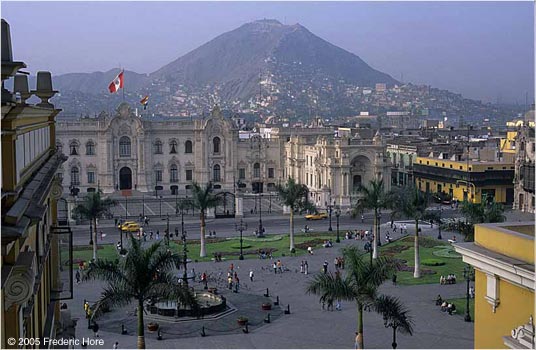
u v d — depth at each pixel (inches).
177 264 1763.0
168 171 6245.1
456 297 2839.6
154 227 4768.7
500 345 839.1
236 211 5251.0
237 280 3061.0
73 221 4862.2
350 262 1803.6
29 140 824.9
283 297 2891.2
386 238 4170.8
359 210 3506.4
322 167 5684.1
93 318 1672.0
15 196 613.0
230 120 6412.4
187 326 2470.5
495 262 826.2
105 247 4015.8
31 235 813.2
